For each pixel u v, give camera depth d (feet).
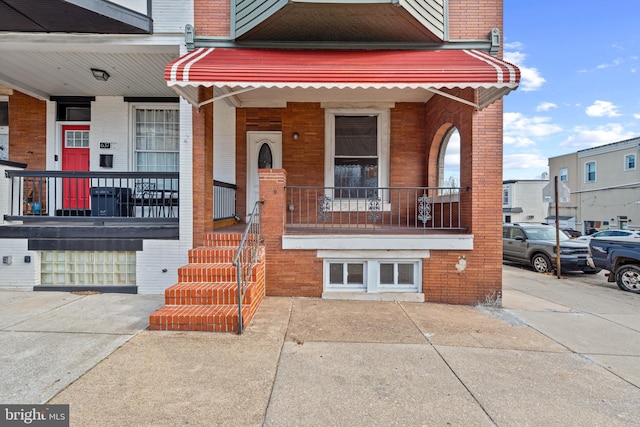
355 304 18.54
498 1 19.47
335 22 17.62
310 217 27.76
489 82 15.25
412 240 19.20
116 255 20.42
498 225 19.10
